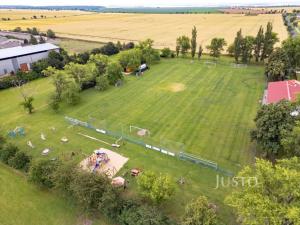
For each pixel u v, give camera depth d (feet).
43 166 116.98
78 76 228.84
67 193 110.22
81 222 101.40
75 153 143.84
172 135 159.33
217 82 243.60
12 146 138.21
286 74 231.91
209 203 102.47
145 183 103.14
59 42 462.19
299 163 88.38
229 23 652.07
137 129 166.81
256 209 75.25
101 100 212.64
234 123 170.09
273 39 293.43
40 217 104.53
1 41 397.60
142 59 298.97
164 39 471.21
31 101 199.21
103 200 97.91
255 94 213.05
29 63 303.27
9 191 118.52
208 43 420.77
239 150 142.82
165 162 135.44
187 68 290.56
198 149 145.07
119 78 246.68
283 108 126.41
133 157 140.05
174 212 104.83
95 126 171.22
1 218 104.73
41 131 167.84
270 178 81.97
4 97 224.33
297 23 564.71
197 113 185.37
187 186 118.62
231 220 99.96
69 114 190.19
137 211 95.45
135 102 206.80
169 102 204.74
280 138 121.29
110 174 126.41
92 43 454.40
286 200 78.38
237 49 298.76
